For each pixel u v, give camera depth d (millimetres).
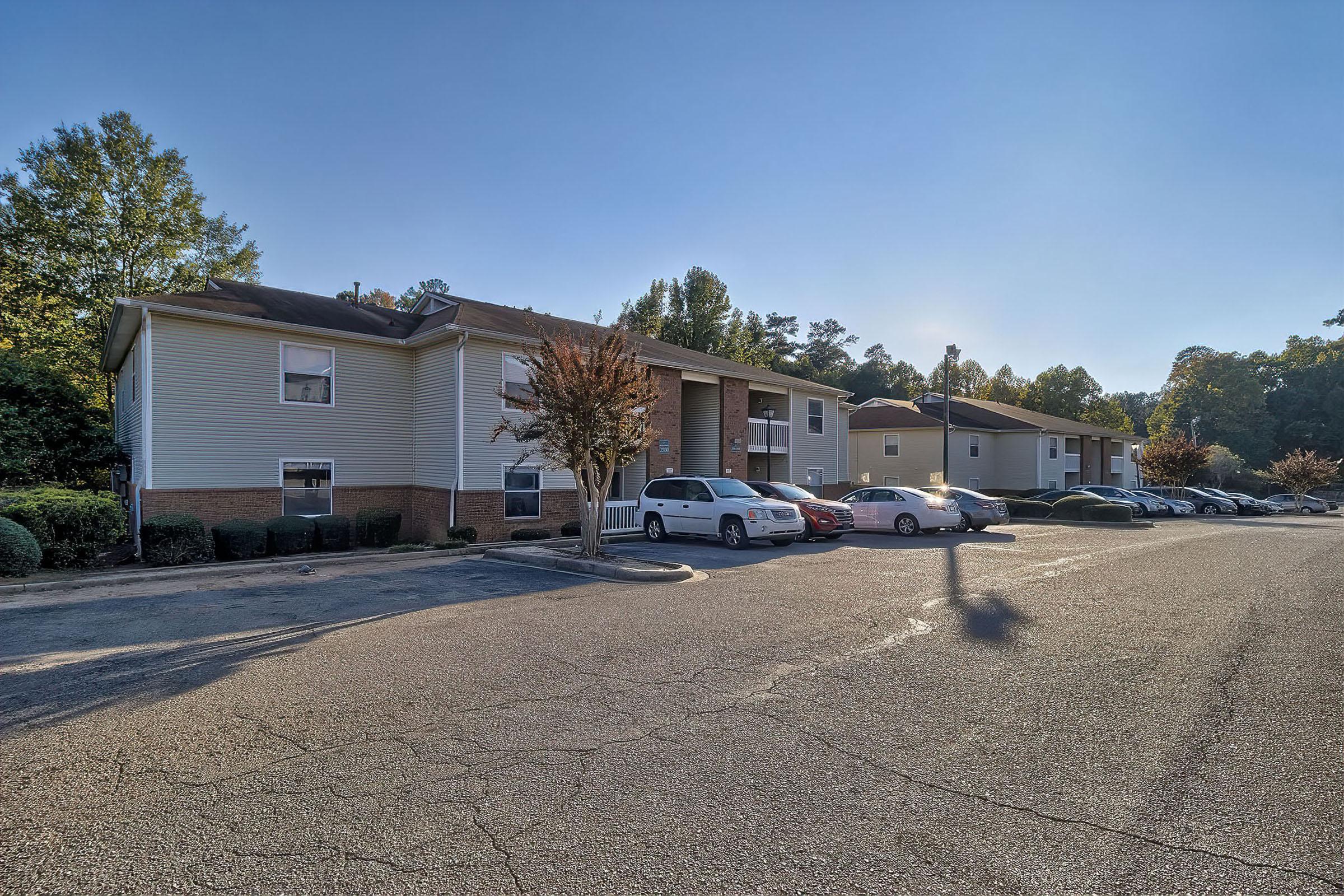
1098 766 4074
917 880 2932
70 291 23969
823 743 4414
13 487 16672
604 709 5008
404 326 20156
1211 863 3049
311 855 3107
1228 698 5246
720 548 15672
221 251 27734
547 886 2891
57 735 4496
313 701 5148
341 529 15312
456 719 4801
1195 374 74938
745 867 3033
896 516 20156
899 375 82438
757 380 24891
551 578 11211
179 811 3500
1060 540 18391
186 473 15312
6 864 3018
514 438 17891
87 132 24125
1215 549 15969
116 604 8961
